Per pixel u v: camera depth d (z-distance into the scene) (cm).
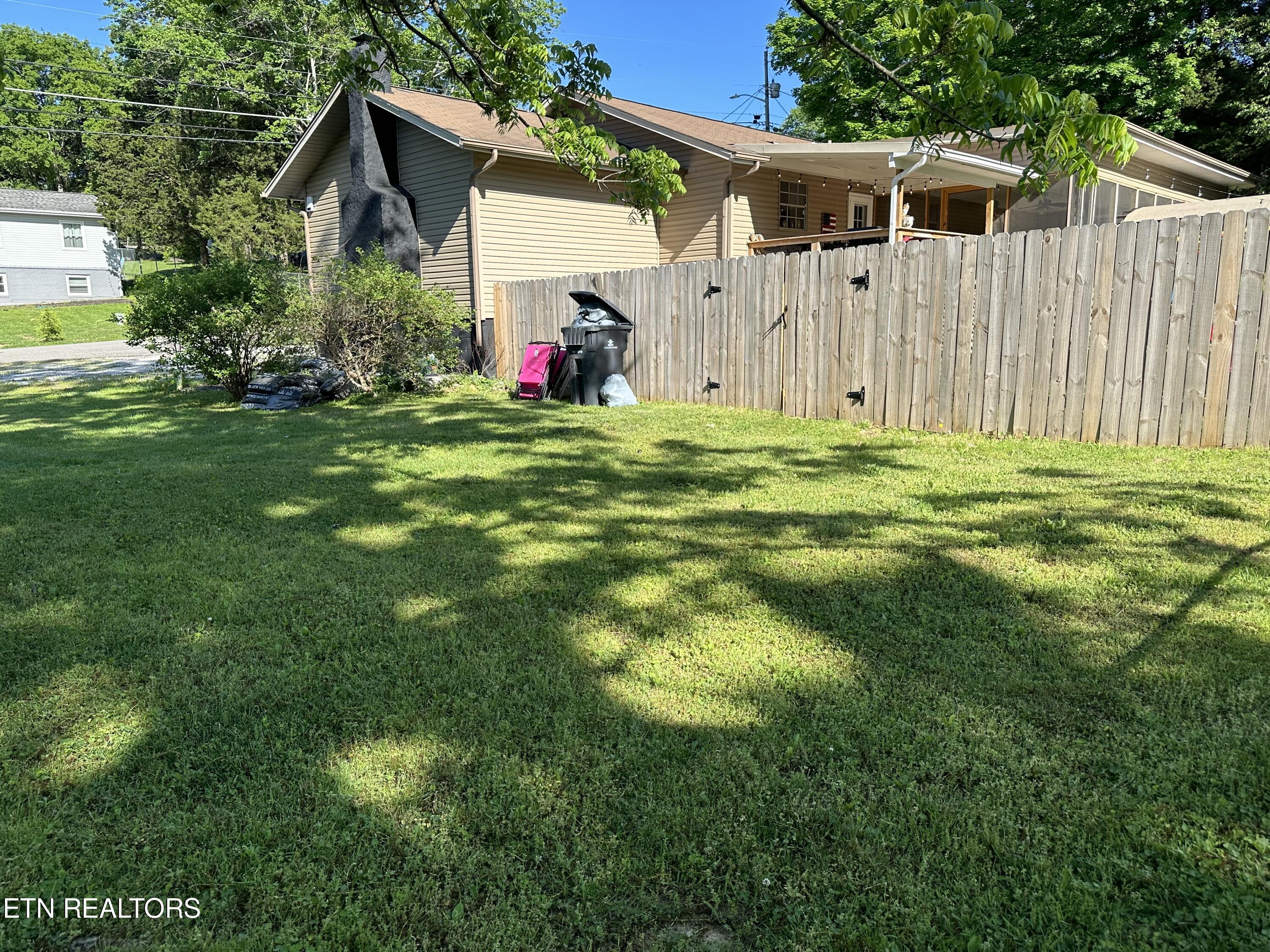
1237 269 561
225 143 3456
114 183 3472
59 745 241
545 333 1191
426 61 575
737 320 905
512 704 262
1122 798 207
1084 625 309
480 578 379
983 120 346
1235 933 165
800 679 275
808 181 1658
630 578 375
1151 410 611
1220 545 388
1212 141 2202
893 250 748
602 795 214
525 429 809
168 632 320
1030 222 1551
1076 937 166
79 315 3070
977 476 549
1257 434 567
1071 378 649
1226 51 2142
